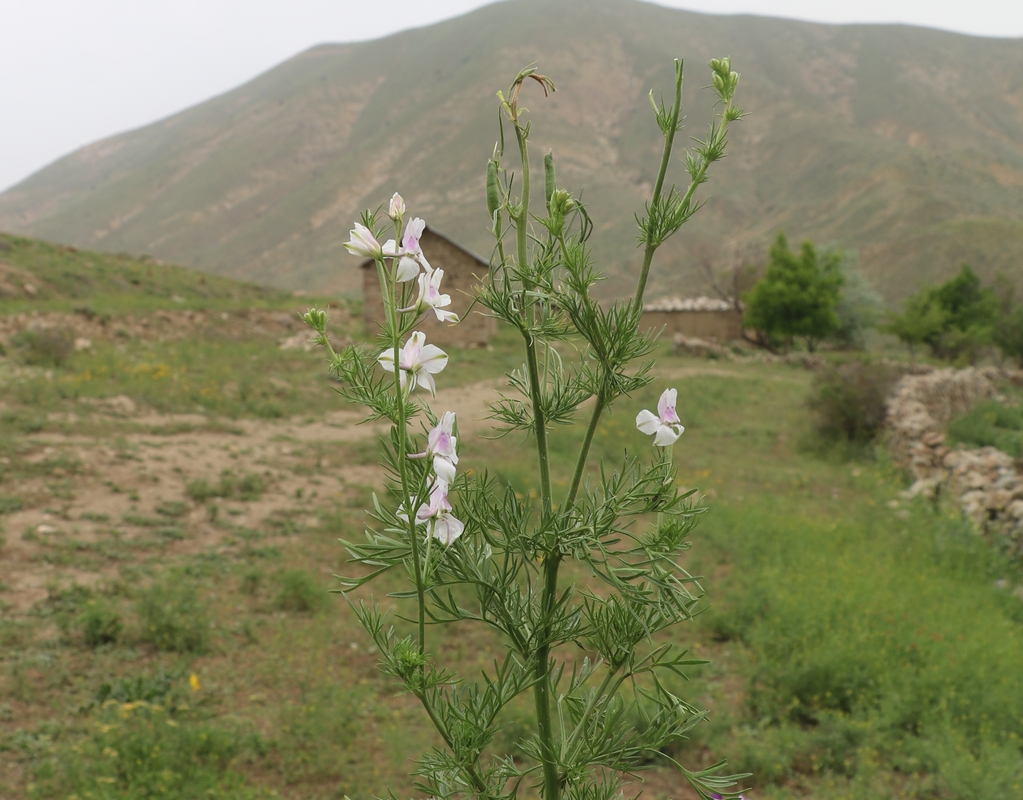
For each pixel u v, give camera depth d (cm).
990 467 1244
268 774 462
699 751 500
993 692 537
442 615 702
